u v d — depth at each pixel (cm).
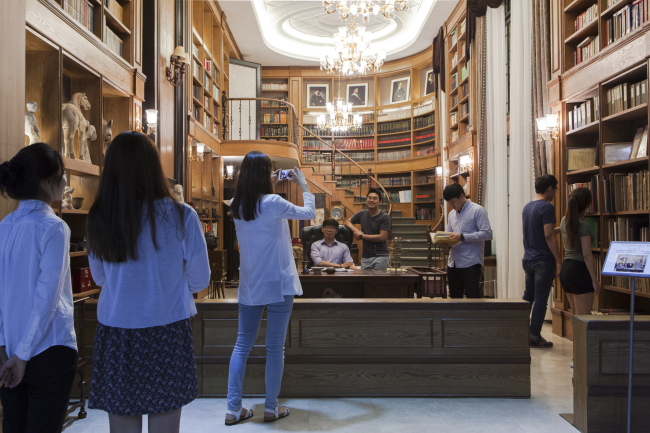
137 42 509
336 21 1068
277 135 1264
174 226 138
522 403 266
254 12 952
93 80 417
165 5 612
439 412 252
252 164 227
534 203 387
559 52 469
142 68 556
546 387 293
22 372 132
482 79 717
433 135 1143
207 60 878
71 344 148
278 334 234
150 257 134
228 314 279
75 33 367
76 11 381
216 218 839
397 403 266
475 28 777
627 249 201
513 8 569
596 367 224
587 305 338
